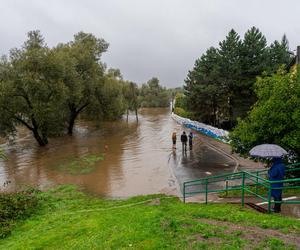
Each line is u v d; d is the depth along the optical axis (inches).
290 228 309.7
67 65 1547.7
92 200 651.5
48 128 1501.0
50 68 1402.6
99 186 789.9
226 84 1617.9
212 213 385.4
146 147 1379.2
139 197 634.2
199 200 557.6
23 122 1460.4
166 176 858.8
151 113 3882.9
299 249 258.7
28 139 1765.5
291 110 555.2
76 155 1246.3
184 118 2370.8
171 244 290.2
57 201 642.8
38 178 916.0
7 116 1357.0
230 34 1680.6
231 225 332.8
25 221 505.4
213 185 711.7
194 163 1010.1
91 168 1005.8
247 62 1573.6
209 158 1077.8
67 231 390.6
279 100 557.0
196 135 1697.8
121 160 1111.0
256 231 306.8
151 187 754.8
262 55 1567.4
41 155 1290.6
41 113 1346.0
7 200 551.5
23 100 1403.8
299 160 560.7
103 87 1993.1
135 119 3009.4
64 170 996.6
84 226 399.2
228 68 1588.3
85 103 1909.4
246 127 604.1
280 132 563.5
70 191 751.1
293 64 1133.1
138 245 296.5
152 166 994.1
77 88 1603.1
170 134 1823.3
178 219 354.9
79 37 1999.3
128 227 350.3
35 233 422.3
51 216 513.7
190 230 317.4
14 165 1119.0
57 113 1472.7
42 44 1492.4
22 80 1323.8
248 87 1560.0
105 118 2124.8
